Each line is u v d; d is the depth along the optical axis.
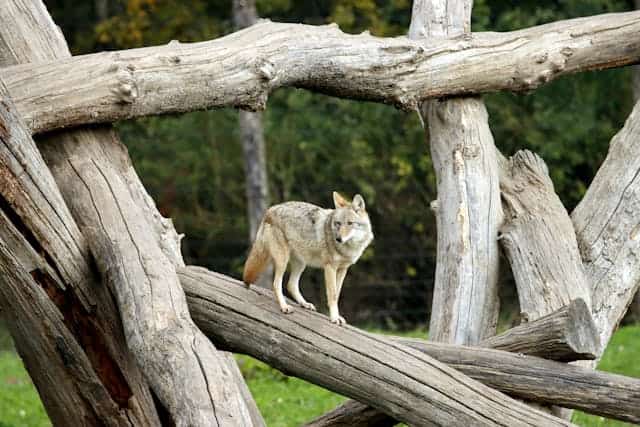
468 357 10.35
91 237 9.96
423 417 9.48
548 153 30.53
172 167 33.91
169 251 10.97
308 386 18.66
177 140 34.03
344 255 10.18
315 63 11.81
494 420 9.30
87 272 9.91
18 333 10.00
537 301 11.54
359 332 9.93
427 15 13.56
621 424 15.48
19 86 10.19
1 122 9.39
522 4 32.72
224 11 34.31
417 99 12.57
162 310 9.02
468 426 9.32
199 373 8.38
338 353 9.75
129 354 10.06
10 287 9.67
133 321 8.98
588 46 13.24
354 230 10.08
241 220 33.53
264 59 11.27
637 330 23.09
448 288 12.21
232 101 11.22
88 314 9.93
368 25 33.12
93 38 34.62
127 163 10.99
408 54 12.38
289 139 32.84
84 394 10.10
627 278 12.39
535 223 12.24
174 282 9.47
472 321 11.98
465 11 13.70
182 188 33.88
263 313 10.03
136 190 10.90
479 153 12.77
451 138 12.84
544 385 10.18
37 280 9.71
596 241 12.44
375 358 9.67
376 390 9.62
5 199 9.45
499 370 10.26
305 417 16.52
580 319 10.24
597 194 12.77
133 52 10.70
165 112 10.89
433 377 9.55
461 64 12.69
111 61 10.50
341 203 10.51
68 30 36.56
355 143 32.47
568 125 30.59
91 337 9.99
